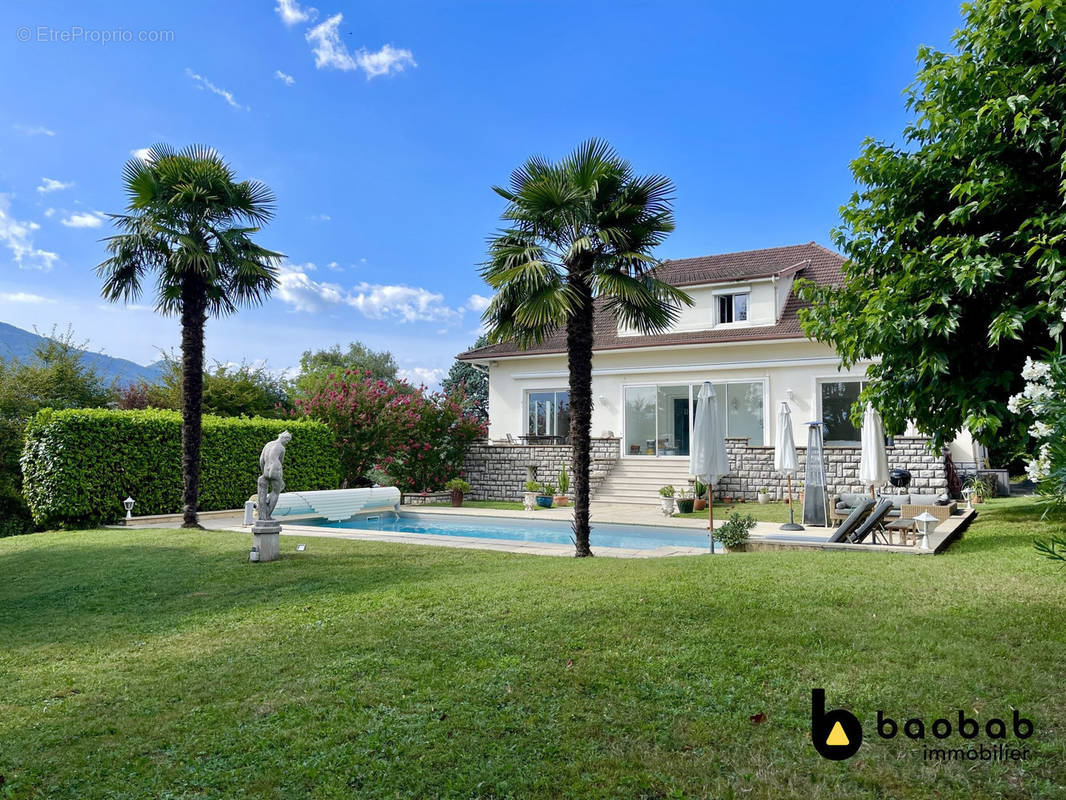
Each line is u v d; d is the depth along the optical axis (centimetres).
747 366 2073
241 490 1808
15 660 566
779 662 445
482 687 432
